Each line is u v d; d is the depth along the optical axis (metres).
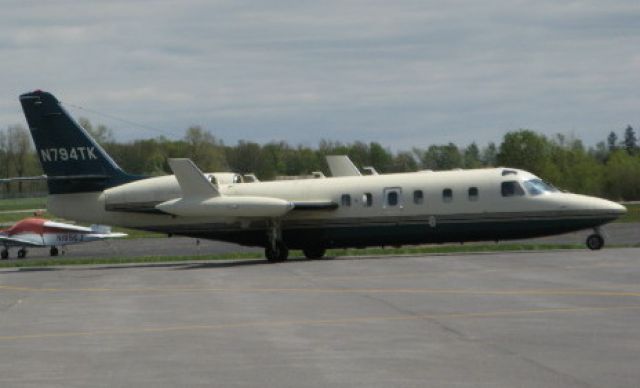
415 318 30.86
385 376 21.64
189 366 23.64
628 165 185.25
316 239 64.44
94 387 21.45
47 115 67.75
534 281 41.28
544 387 19.98
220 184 67.50
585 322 28.78
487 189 61.28
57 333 30.59
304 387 20.73
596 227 61.09
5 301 42.06
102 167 67.56
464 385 20.44
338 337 27.52
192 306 36.84
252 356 24.78
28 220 93.38
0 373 23.58
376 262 57.59
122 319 33.53
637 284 38.84
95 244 109.88
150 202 65.88
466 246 74.75
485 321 29.66
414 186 62.66
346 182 64.31
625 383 20.19
